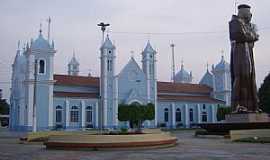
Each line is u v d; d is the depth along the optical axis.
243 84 36.84
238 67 36.97
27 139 35.00
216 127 35.62
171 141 25.58
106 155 19.59
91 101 75.00
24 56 74.81
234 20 37.22
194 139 34.03
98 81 80.94
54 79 75.62
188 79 109.69
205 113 90.00
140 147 22.97
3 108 120.19
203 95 95.75
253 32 37.31
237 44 37.16
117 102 77.19
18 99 75.12
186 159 17.66
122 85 78.94
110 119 75.88
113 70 77.56
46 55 71.56
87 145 22.47
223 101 94.25
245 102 36.66
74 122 72.69
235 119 36.22
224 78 95.12
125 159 17.73
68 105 72.12
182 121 86.50
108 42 77.88
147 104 74.31
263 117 36.22
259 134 31.53
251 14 37.69
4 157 19.98
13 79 79.44
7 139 40.78
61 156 19.45
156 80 84.00
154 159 17.67
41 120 69.31
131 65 80.75
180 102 86.62
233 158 18.02
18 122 74.25
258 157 18.45
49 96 70.56
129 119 70.94
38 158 18.80
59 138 23.97
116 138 22.64
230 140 31.05
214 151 21.66
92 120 74.75
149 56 83.62
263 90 67.94
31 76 70.00
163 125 82.88
